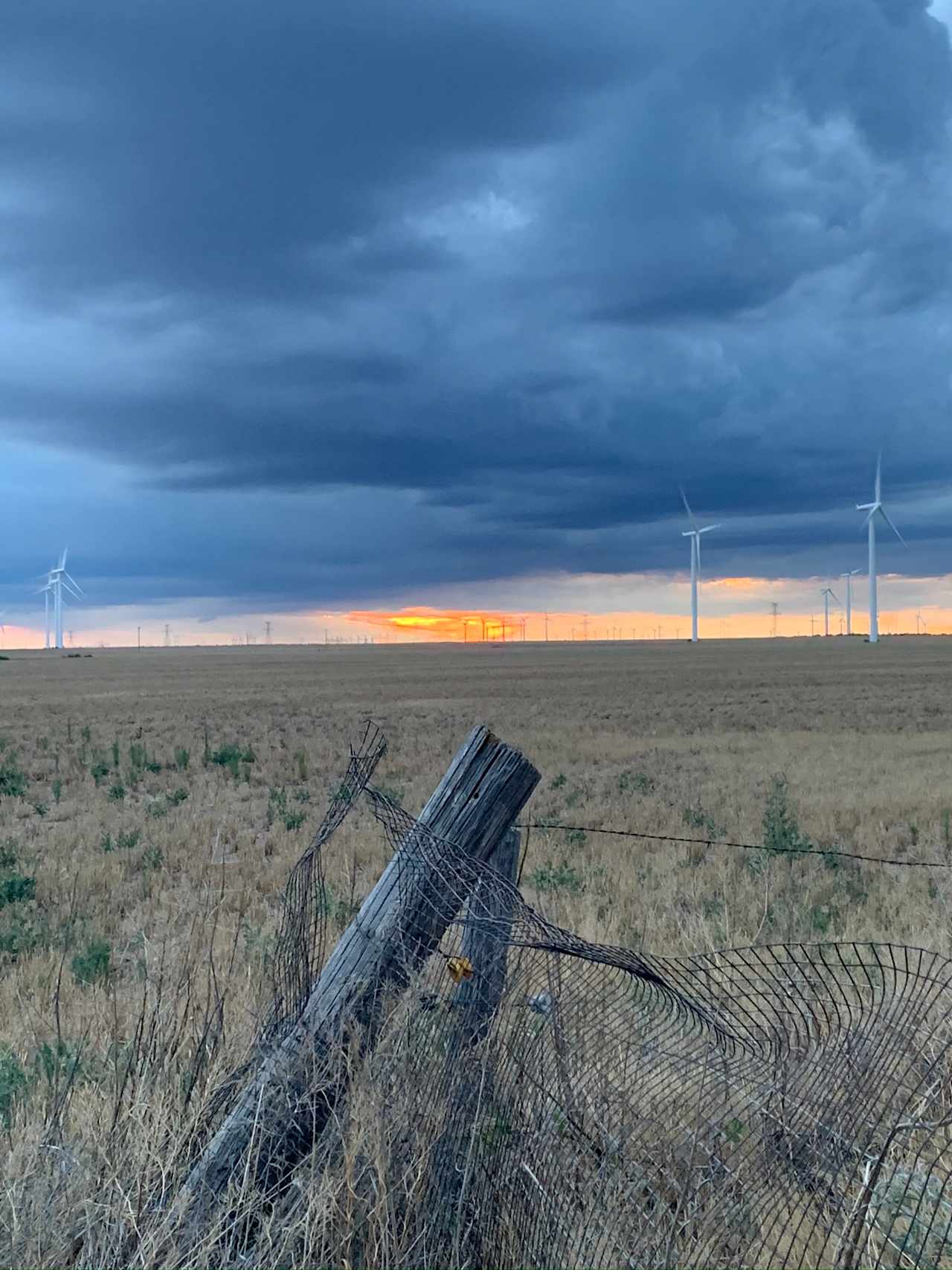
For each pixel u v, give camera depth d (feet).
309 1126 11.21
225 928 25.46
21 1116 13.70
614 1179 9.85
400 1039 11.12
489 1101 10.85
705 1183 9.71
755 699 178.09
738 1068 10.41
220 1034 14.29
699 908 30.73
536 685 232.94
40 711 157.58
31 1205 11.05
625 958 10.50
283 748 96.27
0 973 26.58
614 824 50.85
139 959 24.98
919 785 65.87
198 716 142.82
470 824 12.42
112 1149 11.63
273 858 42.86
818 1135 9.86
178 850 45.29
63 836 50.31
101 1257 10.36
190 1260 10.15
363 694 202.80
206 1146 11.88
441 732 112.27
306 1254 9.88
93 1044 16.98
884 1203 9.55
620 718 135.44
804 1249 8.87
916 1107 10.39
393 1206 10.26
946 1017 11.20
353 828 48.52
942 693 189.37
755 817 53.01
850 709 150.51
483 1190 10.52
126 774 77.87
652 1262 9.23
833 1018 12.82
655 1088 10.69
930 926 24.44
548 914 26.03
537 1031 11.12
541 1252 9.89
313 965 13.57
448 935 13.29
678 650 568.00
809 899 31.40
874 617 570.05
